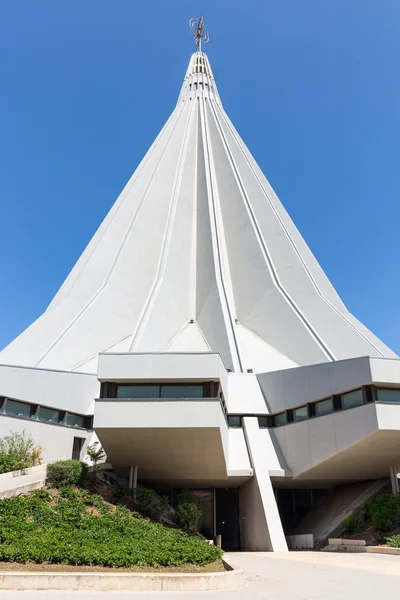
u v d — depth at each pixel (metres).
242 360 29.23
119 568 9.40
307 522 25.31
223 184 48.16
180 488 25.17
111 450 18.50
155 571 9.49
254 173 47.81
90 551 9.83
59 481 16.53
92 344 32.28
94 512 15.36
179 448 18.23
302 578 10.70
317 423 21.83
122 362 17.48
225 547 24.00
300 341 31.64
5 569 8.83
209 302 35.66
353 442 19.80
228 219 44.78
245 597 8.13
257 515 21.02
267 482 21.47
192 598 7.82
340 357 30.67
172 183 48.56
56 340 30.67
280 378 24.47
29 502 14.14
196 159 52.16
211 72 65.38
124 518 15.23
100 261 38.47
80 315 32.78
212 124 55.56
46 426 21.86
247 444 23.44
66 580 8.36
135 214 42.56
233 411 24.42
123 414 16.66
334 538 20.08
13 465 16.98
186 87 63.00
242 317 37.44
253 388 25.25
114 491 18.67
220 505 24.97
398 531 18.16
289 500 26.20
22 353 29.42
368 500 22.64
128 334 35.34
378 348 31.33
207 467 20.34
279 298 35.06
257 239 40.28
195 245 43.91
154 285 35.34
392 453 20.56
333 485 25.72
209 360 17.41
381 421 18.97
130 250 39.44
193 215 46.44
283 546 19.11
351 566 13.04
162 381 17.48
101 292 35.09
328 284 38.50
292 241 40.09
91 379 24.30
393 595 8.53
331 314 33.00
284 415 23.98
